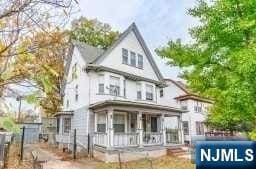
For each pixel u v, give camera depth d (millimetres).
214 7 9172
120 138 20062
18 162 14367
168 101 38719
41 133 38219
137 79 26141
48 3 2588
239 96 8125
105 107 20500
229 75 8781
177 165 16922
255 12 8203
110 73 23594
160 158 20797
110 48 24391
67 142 24500
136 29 26922
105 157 18844
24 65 2236
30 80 2188
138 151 20609
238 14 8664
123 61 25453
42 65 2293
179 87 38000
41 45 2559
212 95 9758
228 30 8680
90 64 22906
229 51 9211
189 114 35156
